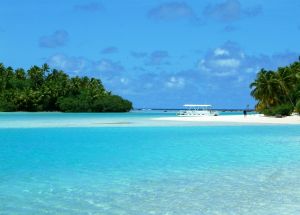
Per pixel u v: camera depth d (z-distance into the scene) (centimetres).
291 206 1099
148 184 1396
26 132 3900
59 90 13638
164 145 2708
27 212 1061
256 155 2155
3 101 13150
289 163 1858
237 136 3428
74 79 14175
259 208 1084
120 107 13962
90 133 3784
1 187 1355
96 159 2027
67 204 1138
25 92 13275
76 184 1400
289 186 1346
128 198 1202
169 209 1084
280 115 7344
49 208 1098
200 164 1842
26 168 1741
